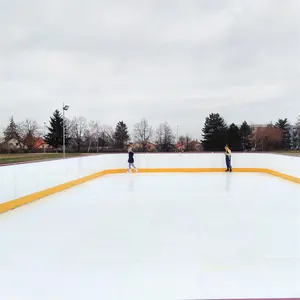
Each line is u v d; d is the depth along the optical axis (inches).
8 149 1859.0
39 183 377.1
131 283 141.6
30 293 133.3
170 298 127.6
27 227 239.8
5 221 259.3
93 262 167.3
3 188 296.4
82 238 210.4
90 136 2169.0
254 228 232.5
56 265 163.8
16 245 196.7
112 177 614.2
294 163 519.8
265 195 382.3
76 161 510.9
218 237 210.4
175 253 179.9
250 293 131.4
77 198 371.9
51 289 136.6
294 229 229.5
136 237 211.5
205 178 579.2
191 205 321.1
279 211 290.7
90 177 580.4
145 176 626.5
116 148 2142.0
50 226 242.4
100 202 343.3
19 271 156.6
